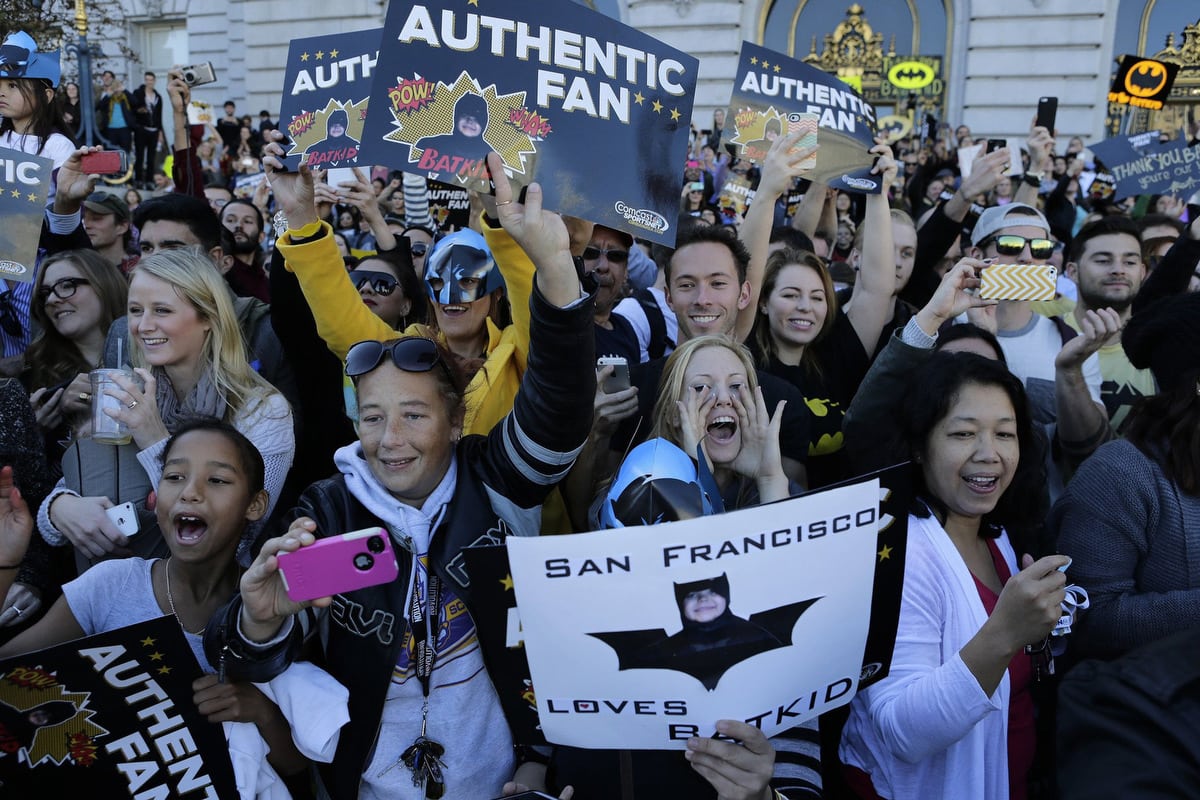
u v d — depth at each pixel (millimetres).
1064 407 2785
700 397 2182
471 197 3035
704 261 2918
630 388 2447
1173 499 2037
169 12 20406
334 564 1494
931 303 2537
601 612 1499
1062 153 15664
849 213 8172
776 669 1557
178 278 2441
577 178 1873
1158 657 887
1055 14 15422
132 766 1634
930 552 1950
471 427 2441
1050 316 3771
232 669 1609
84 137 11836
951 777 1851
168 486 1909
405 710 1758
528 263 2275
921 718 1722
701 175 9820
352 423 3123
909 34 16953
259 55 18672
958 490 2018
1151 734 827
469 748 1782
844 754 1984
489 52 1849
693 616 1504
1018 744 1977
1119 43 15883
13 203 2777
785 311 3223
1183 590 2021
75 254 3111
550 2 1887
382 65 1808
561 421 1774
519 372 2588
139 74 20766
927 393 2041
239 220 4805
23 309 3613
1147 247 4602
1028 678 2006
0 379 2383
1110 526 2080
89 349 3152
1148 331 2135
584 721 1579
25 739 1590
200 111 9711
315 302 2611
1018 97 15742
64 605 1911
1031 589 1614
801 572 1532
